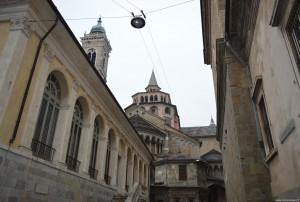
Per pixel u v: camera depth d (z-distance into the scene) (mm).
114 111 19516
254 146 8289
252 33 8000
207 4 17438
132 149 26172
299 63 4688
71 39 12469
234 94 9242
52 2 10656
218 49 10656
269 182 7676
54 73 12430
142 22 11648
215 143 63562
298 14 4664
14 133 8836
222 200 42594
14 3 10203
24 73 9688
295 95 4867
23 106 9430
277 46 5656
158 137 47781
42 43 11016
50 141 11883
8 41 9469
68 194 12086
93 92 15945
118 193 19297
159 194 37000
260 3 6680
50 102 12180
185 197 36969
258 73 7812
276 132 6355
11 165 8539
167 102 70500
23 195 9000
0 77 8688
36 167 9898
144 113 54250
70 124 12852
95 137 17219
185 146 49312
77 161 14094
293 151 5281
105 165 18734
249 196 7645
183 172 39281
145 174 33156
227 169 17672
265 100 7219
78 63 13812
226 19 9180
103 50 58688
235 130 9023
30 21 10203
